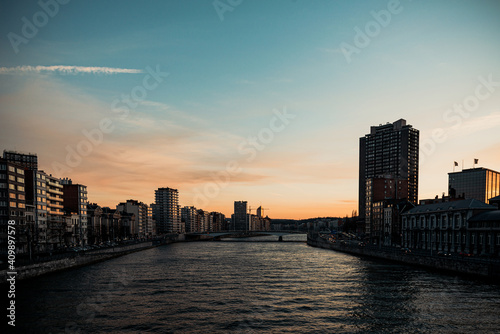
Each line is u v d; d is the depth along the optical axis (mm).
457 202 131125
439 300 69562
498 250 105250
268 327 55844
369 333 53062
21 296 74812
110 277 98750
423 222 150000
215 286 85812
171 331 54188
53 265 105062
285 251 198500
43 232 165625
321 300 71375
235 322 58156
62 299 72188
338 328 55250
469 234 118375
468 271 92188
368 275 100312
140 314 62250
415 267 116750
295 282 90562
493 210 116312
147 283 89625
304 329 55000
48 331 53875
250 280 93938
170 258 155125
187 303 69438
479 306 65188
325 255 169500
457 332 53000
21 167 148750
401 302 68750
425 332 53125
